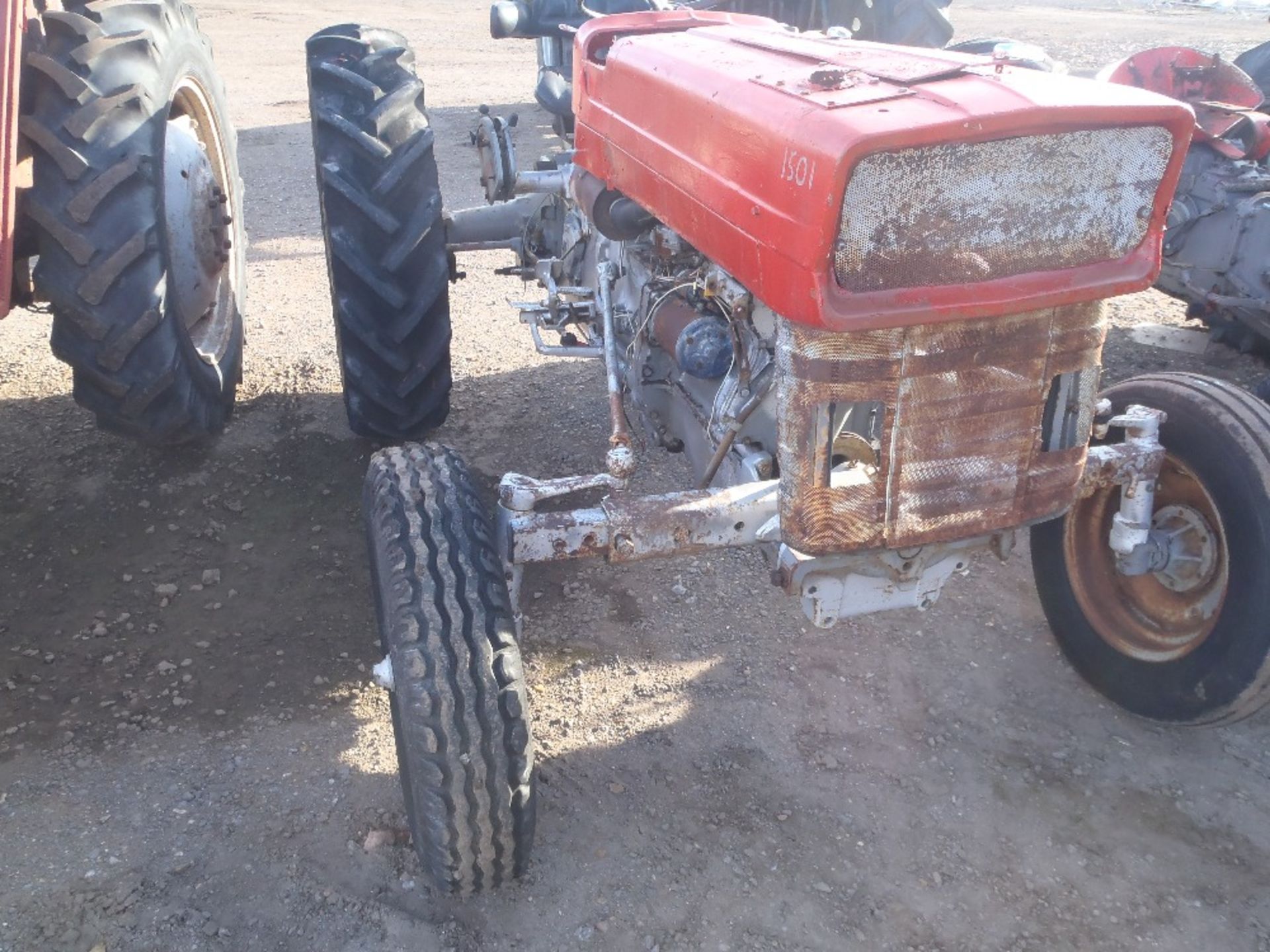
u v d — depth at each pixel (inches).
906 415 85.6
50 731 117.3
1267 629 104.9
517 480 98.9
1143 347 213.6
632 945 94.7
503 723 85.5
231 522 154.4
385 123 146.2
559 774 113.0
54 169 123.2
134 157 125.6
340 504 158.9
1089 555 124.8
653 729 119.7
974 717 122.6
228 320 171.2
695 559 150.0
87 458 167.0
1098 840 106.5
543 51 247.6
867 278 79.2
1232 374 201.9
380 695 124.0
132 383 132.0
